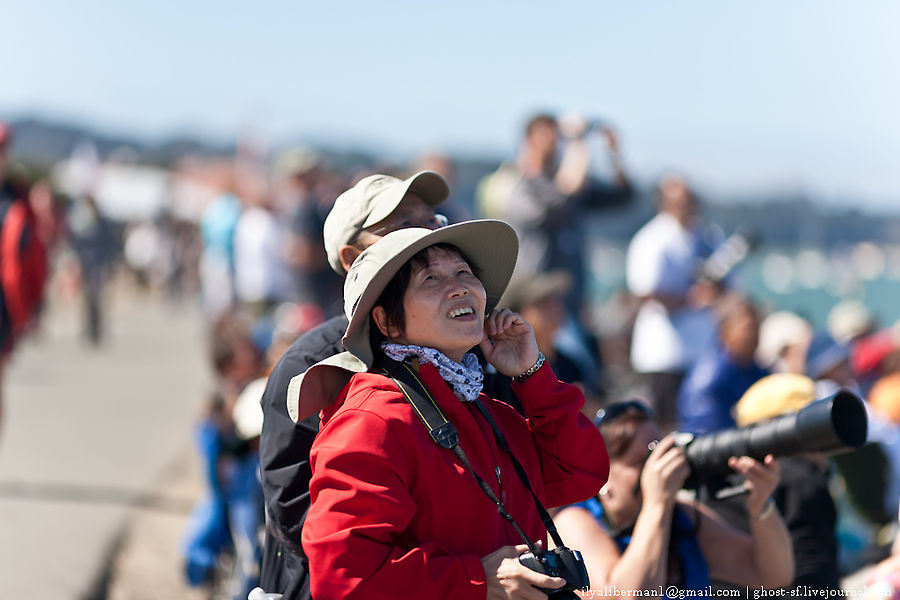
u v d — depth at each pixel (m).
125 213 87.25
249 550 11.34
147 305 68.12
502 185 18.30
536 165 17.66
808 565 8.93
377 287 5.73
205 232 27.20
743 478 8.27
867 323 23.77
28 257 15.64
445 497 5.53
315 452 5.55
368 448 5.40
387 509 5.33
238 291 25.50
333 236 7.19
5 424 22.25
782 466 9.22
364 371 5.81
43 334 39.84
